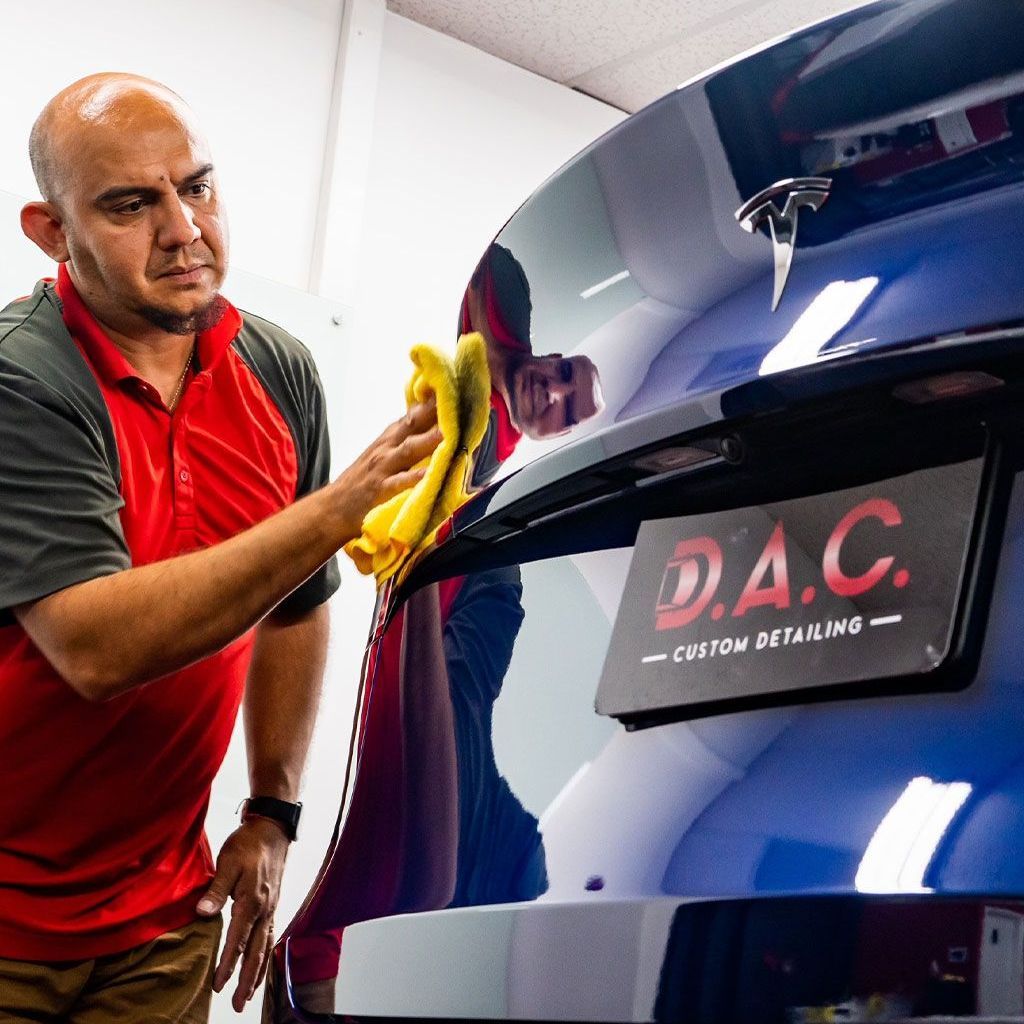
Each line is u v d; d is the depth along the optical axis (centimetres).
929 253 66
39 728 125
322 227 261
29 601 117
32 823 128
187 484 134
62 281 138
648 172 79
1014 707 59
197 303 133
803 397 69
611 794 72
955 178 66
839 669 65
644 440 75
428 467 97
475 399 91
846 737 63
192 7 254
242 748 235
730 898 62
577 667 78
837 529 68
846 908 58
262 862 145
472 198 288
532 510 84
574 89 311
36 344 129
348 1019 81
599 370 80
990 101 65
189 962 139
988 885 55
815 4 272
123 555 122
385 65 280
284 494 145
